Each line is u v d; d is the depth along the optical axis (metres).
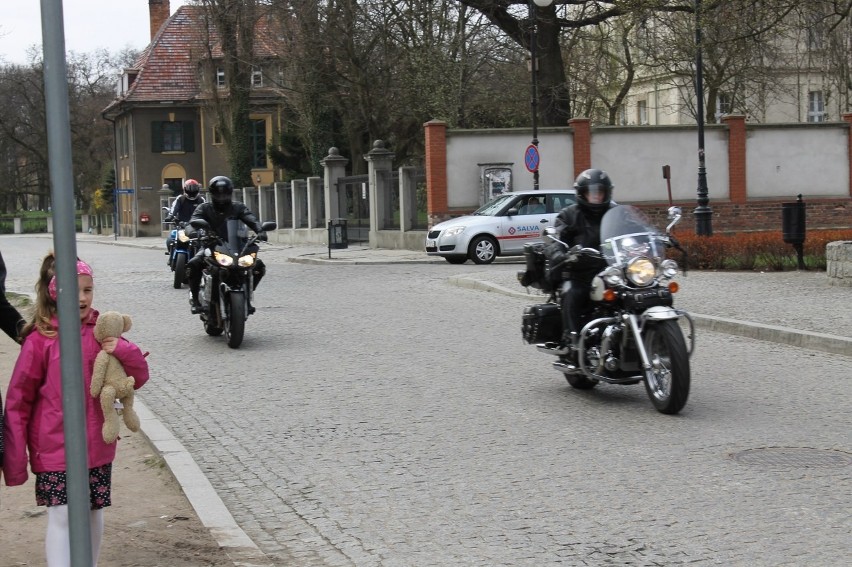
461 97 44.12
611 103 51.38
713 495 7.10
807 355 12.78
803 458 8.04
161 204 69.94
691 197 35.53
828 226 36.50
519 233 28.86
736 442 8.61
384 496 7.33
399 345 14.43
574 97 46.69
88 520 3.68
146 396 11.29
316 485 7.67
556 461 8.15
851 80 44.00
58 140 3.53
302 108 51.53
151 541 6.39
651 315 9.52
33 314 5.27
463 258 29.28
